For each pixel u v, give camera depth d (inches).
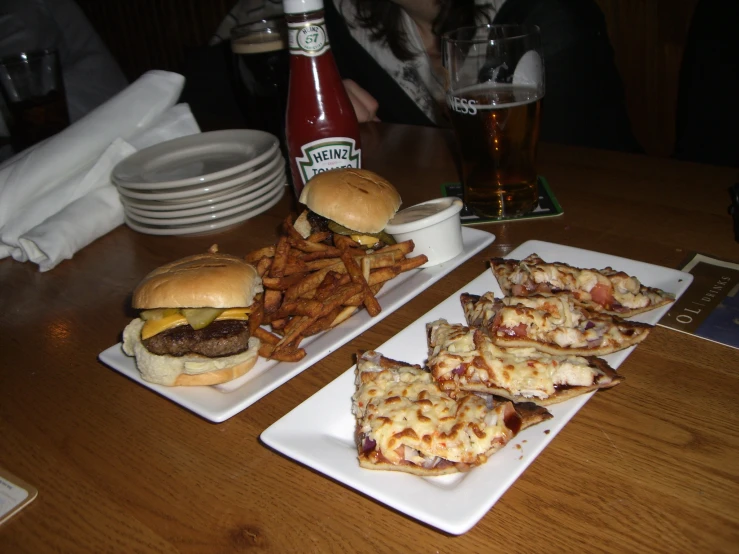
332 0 42.3
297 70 22.3
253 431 16.0
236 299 17.3
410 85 42.3
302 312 18.0
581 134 37.8
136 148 28.2
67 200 26.2
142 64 69.8
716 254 19.7
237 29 30.5
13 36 53.1
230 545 13.2
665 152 45.8
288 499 14.1
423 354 16.9
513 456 13.5
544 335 15.6
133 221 26.4
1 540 14.1
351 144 22.9
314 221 22.1
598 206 23.5
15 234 25.0
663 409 15.0
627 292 17.2
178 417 16.8
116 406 17.4
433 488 13.1
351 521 13.4
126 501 14.5
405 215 21.9
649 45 43.4
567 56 37.4
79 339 20.4
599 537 12.6
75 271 24.6
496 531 12.9
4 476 15.5
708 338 16.6
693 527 12.5
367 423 13.9
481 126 21.7
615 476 13.6
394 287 20.4
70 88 53.3
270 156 25.7
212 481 14.7
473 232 22.6
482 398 14.4
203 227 25.3
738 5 32.5
